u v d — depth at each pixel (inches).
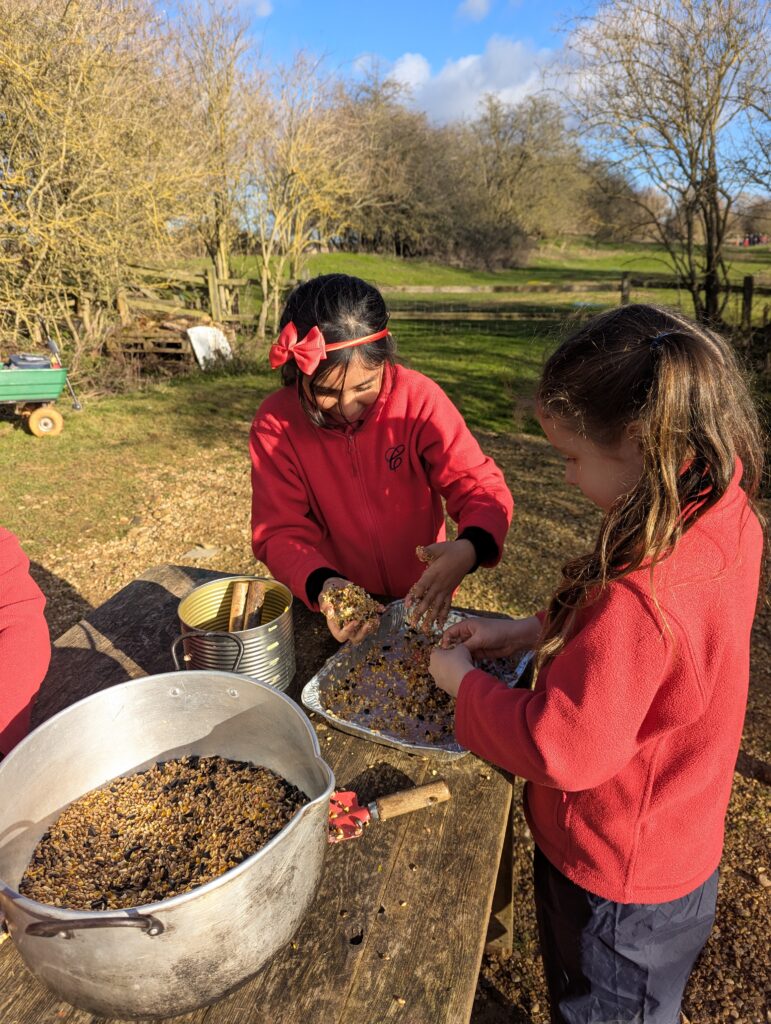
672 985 50.3
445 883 44.4
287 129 460.1
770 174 263.3
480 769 54.1
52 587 170.6
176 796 47.3
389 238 1071.6
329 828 47.3
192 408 328.5
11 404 305.0
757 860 93.9
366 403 69.1
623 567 36.4
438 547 65.4
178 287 475.2
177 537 198.2
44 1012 37.1
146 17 366.9
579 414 38.4
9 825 40.9
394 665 64.7
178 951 31.7
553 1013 54.3
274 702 45.3
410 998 37.7
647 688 35.4
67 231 337.7
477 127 1182.3
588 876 46.4
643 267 1051.9
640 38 265.7
